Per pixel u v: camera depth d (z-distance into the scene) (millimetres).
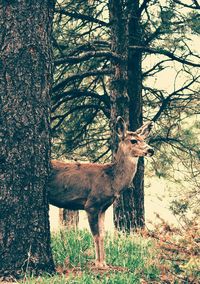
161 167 25656
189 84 24266
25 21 12930
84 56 19594
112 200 14531
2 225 12672
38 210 12852
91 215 14266
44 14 13141
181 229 11805
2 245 12633
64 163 14680
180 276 11688
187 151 25453
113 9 21109
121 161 14641
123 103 21000
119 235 16344
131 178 14680
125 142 14695
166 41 23391
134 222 21531
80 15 22828
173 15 23172
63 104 24672
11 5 12891
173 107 24672
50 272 12859
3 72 12836
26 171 12766
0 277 12484
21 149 12766
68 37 23781
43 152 12969
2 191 12703
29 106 12859
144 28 23500
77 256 14125
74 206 14578
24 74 12867
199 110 25062
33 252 12719
